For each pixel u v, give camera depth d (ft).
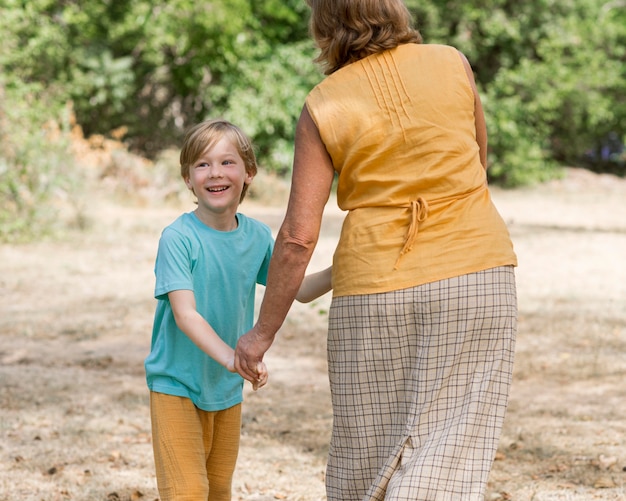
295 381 28.07
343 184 10.57
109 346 32.94
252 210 83.87
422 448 9.86
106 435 21.80
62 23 109.19
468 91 10.57
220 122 12.71
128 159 85.15
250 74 104.06
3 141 60.08
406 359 10.19
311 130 10.44
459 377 10.02
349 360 10.37
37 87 77.41
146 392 26.30
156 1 105.70
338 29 10.62
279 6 109.40
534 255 56.70
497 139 112.16
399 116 10.24
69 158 64.28
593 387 26.50
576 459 19.47
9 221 59.62
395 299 10.10
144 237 62.80
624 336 33.53
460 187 10.18
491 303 10.00
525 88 113.60
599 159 138.41
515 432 21.75
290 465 19.58
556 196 108.06
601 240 64.39
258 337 10.81
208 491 12.49
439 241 10.07
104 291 43.73
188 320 11.76
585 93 118.21
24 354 31.32
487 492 17.35
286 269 10.50
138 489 17.85
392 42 10.55
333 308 10.57
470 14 110.83
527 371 28.53
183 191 84.94
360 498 10.46
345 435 10.48
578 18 119.96
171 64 111.86
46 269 49.73
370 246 10.23
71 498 17.35
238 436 13.03
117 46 110.83
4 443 20.98
